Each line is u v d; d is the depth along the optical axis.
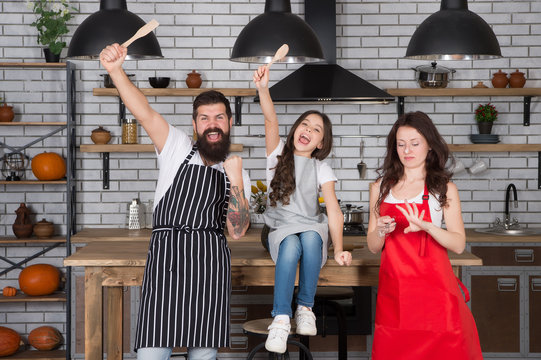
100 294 3.25
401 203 2.80
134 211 5.29
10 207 5.41
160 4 5.45
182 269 2.59
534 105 5.52
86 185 5.45
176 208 2.65
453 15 4.01
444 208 2.79
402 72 5.49
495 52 3.99
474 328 2.79
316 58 3.93
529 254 4.91
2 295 5.20
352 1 5.46
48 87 5.40
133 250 3.52
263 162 5.48
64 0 5.25
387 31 5.48
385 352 2.76
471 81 5.51
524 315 4.93
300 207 3.07
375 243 2.84
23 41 5.39
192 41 5.46
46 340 5.18
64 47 5.39
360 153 5.47
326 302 3.68
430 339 2.70
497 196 5.52
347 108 5.49
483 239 4.91
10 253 5.36
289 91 4.89
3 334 5.05
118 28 4.03
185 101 5.47
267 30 3.87
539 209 5.52
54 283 5.14
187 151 2.71
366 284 3.28
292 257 2.96
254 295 4.89
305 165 3.09
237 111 5.43
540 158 5.50
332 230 3.09
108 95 5.30
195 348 2.65
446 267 2.76
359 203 5.50
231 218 2.71
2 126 5.38
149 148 5.20
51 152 5.32
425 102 5.52
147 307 2.58
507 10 5.49
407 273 2.74
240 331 4.90
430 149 2.78
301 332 3.01
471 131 5.51
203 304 2.59
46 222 5.24
